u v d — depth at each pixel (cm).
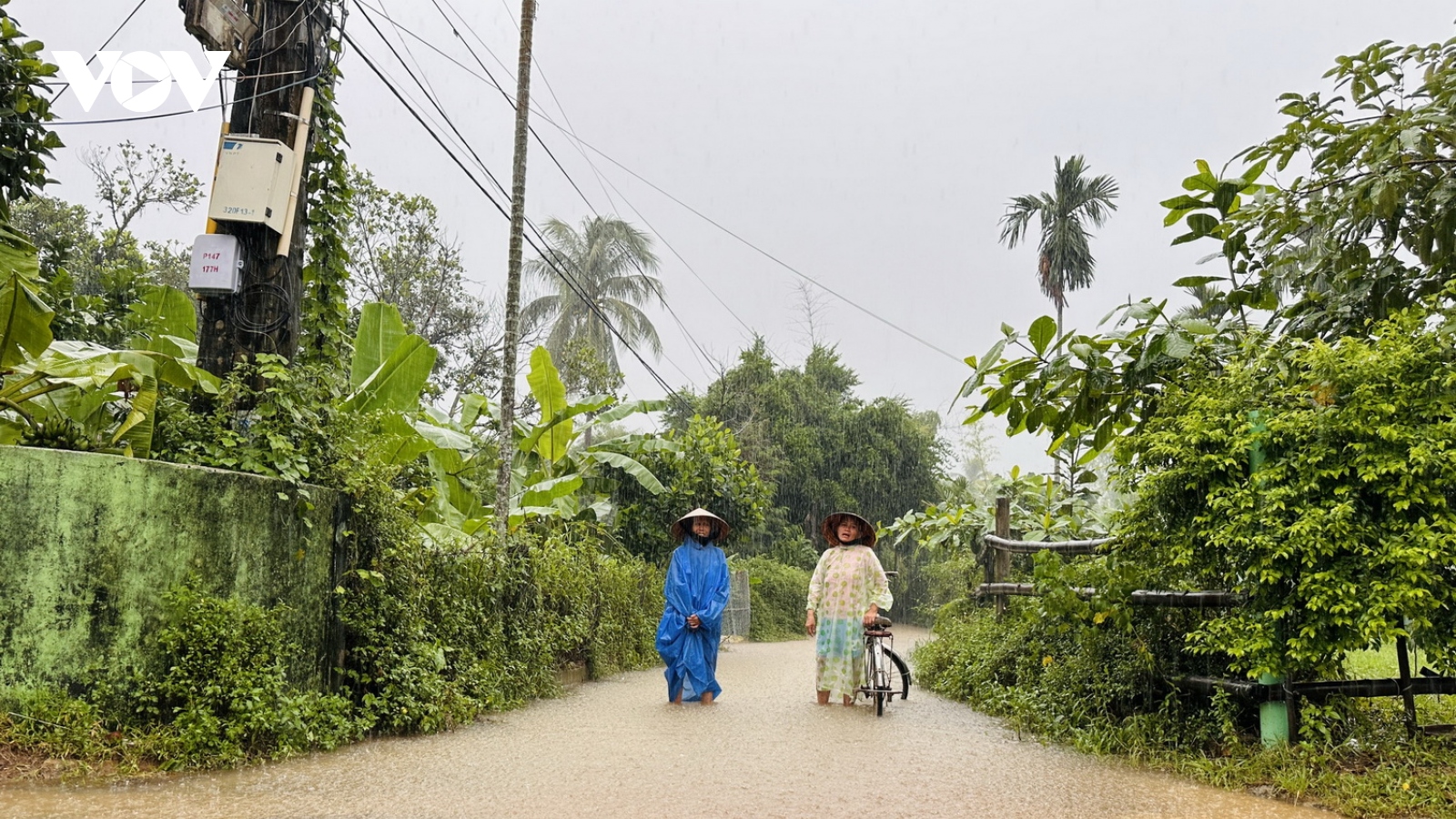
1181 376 679
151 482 582
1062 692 741
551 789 526
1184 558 601
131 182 2500
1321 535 538
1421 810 470
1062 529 1168
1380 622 512
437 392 1814
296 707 611
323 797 496
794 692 1032
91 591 558
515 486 1530
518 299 1197
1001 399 736
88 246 2319
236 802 479
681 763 604
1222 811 490
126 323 1090
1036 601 823
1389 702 649
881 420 3828
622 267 3581
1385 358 553
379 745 651
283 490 657
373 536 733
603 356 3450
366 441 814
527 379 1525
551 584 1092
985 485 1483
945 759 627
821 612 919
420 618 773
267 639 609
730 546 2886
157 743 547
